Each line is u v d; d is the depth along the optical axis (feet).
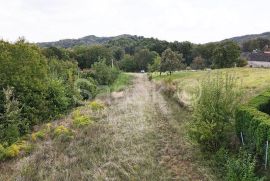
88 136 60.59
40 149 54.60
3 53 80.12
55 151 52.95
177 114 79.36
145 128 66.44
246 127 45.09
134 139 58.54
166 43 474.90
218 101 50.16
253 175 35.58
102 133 62.59
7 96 69.10
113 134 62.23
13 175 44.57
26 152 55.21
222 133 48.75
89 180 41.32
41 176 43.11
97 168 44.86
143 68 402.11
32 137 63.21
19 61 83.56
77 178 42.09
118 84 189.67
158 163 47.34
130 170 44.14
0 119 68.44
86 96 131.64
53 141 59.31
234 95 52.42
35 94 84.74
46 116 87.61
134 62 405.59
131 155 49.75
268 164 38.37
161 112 84.84
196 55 416.05
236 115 48.55
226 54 260.42
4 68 79.30
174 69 200.23
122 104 101.50
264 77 115.44
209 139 48.26
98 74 189.26
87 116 78.59
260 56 362.53
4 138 63.31
